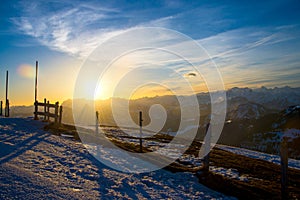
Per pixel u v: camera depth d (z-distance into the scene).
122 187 8.51
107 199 7.18
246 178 12.48
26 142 14.15
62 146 14.37
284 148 9.07
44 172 8.62
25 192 6.45
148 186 9.30
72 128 24.36
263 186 11.19
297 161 26.20
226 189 9.90
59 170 9.30
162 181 10.20
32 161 9.91
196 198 8.76
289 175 15.16
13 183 6.88
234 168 14.88
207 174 11.20
